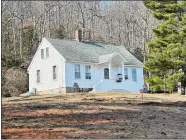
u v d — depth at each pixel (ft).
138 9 270.05
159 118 54.54
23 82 143.84
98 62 132.16
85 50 136.67
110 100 74.13
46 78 133.69
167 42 106.73
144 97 85.97
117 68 136.87
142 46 248.93
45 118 50.21
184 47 101.35
